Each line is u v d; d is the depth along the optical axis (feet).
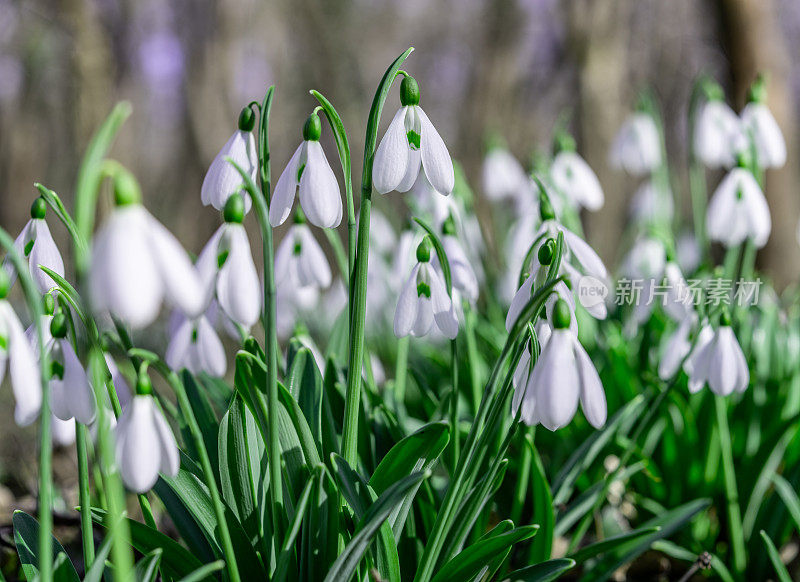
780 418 2.40
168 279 1.59
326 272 2.09
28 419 1.70
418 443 1.87
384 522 1.85
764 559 2.27
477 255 2.94
